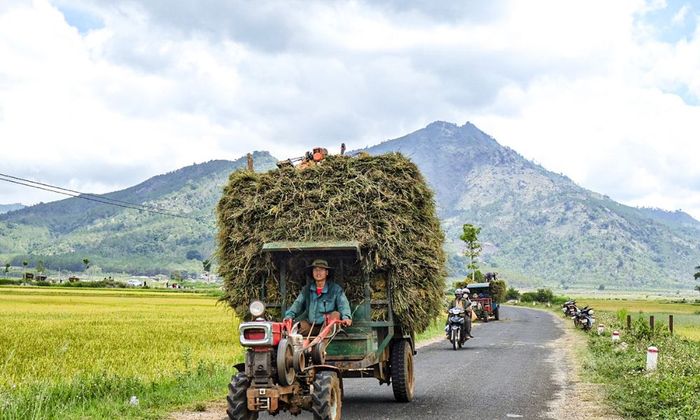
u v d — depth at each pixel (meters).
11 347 25.67
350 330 12.08
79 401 12.17
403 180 12.41
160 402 12.32
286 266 12.27
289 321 9.94
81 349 24.70
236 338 30.33
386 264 12.15
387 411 12.12
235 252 12.59
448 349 26.12
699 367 16.16
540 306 101.50
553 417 11.44
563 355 23.06
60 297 90.25
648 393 12.77
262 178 12.73
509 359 21.73
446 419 11.28
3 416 10.23
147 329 36.50
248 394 9.02
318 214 12.26
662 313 74.81
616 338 26.52
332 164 12.64
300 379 9.79
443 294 13.78
